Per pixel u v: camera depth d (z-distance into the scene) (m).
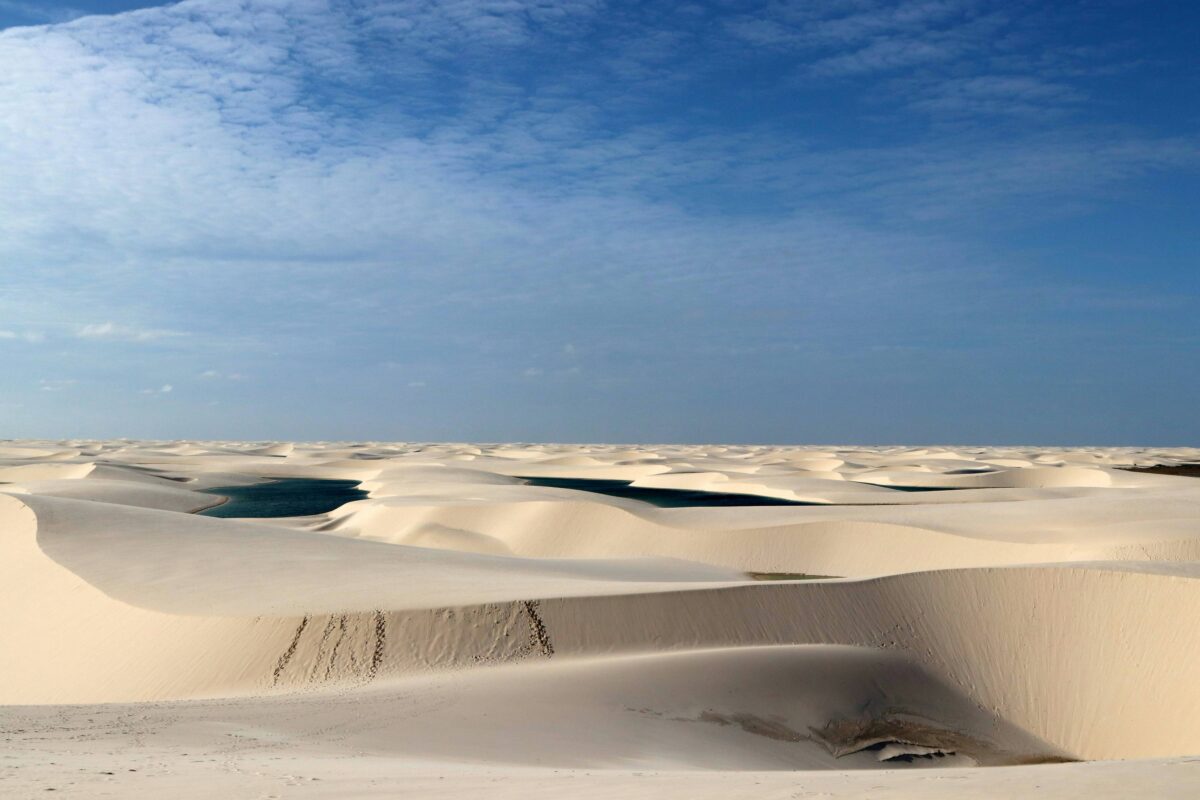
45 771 8.70
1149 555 34.53
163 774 8.73
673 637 23.09
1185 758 9.52
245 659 21.78
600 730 15.73
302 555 31.69
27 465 97.00
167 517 38.78
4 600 29.69
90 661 23.95
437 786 8.39
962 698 22.03
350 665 21.25
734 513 47.94
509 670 19.28
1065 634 24.17
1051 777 7.70
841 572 39.31
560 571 31.53
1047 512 45.28
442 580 27.14
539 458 141.88
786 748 17.69
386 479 85.56
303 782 8.45
